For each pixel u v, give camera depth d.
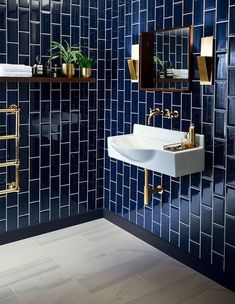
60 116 3.27
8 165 3.03
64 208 3.44
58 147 3.31
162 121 2.92
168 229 2.97
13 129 3.04
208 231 2.64
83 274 2.69
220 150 2.50
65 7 3.18
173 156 2.40
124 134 3.31
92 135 3.49
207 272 2.67
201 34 2.55
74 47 3.27
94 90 3.43
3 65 2.76
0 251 3.02
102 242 3.20
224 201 2.50
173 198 2.90
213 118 2.52
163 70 2.85
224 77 2.42
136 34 3.09
